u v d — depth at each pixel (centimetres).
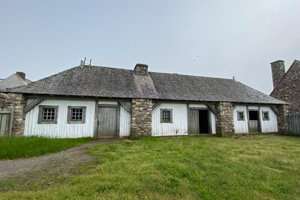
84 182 306
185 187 296
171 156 509
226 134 1145
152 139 897
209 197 264
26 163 436
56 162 445
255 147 707
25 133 822
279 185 323
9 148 523
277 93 1703
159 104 1084
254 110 1331
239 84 1648
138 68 1309
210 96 1214
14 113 791
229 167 419
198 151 596
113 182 308
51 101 890
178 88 1244
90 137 902
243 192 287
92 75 1124
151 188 288
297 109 1506
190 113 1164
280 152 606
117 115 991
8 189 287
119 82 1120
